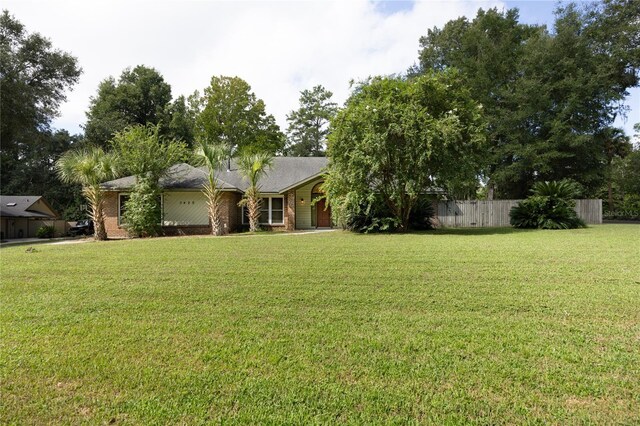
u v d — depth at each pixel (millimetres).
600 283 5492
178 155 18672
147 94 37094
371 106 14953
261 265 7281
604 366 2869
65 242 15992
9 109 23328
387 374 2785
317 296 4957
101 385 2672
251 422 2219
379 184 16000
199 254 9055
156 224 17828
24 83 23672
